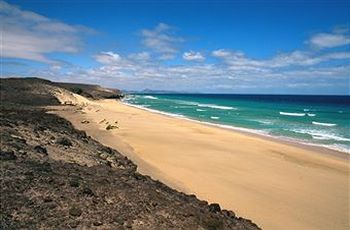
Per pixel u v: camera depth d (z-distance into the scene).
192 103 113.38
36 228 7.22
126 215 8.14
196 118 57.00
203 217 8.84
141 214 8.31
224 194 16.66
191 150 26.77
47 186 9.09
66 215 7.85
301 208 15.60
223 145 29.92
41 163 11.18
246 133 39.62
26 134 15.38
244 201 15.93
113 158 16.58
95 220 7.77
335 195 17.77
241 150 28.08
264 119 56.84
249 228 9.73
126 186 9.93
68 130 20.83
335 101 145.75
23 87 65.00
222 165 22.55
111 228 7.53
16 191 8.55
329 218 14.64
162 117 53.12
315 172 22.28
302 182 19.81
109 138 28.91
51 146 14.63
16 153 11.83
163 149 26.30
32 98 59.97
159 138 31.28
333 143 33.84
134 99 141.00
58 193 8.79
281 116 63.25
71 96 71.69
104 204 8.59
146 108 81.81
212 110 77.75
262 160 24.88
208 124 47.81
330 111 79.31
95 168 12.02
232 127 45.19
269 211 14.95
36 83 70.81
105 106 71.38
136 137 30.88
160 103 110.19
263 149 29.09
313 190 18.41
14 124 16.84
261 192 17.45
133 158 21.84
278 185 18.91
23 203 8.07
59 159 12.80
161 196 9.77
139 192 9.59
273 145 31.28
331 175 21.72
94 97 102.00
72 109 52.97
